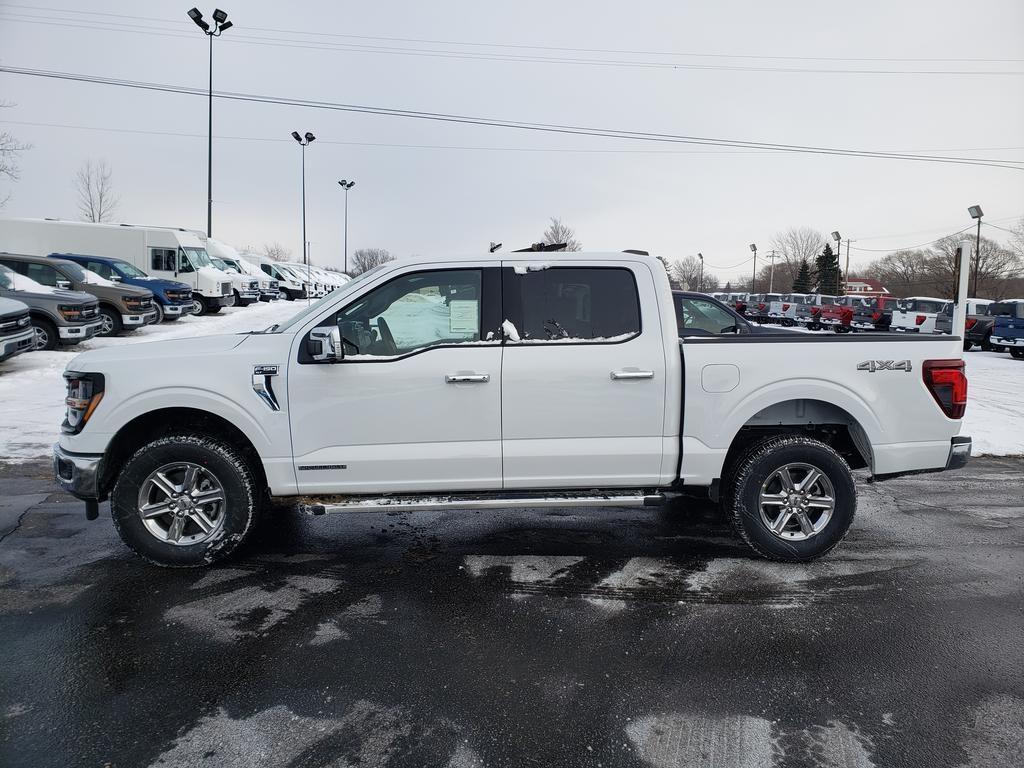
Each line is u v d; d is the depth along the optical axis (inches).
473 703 110.3
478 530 195.6
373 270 164.7
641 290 164.9
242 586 154.7
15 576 158.7
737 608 145.8
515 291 162.9
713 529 197.3
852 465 186.4
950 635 134.5
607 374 160.9
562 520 205.2
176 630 133.9
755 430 176.9
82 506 210.1
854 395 165.5
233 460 159.5
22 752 97.2
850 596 152.0
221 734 101.7
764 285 4158.5
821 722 106.1
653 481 166.7
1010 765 96.0
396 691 113.6
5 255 621.6
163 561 160.7
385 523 201.5
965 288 285.1
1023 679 119.0
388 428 159.2
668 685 116.0
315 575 161.8
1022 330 773.3
